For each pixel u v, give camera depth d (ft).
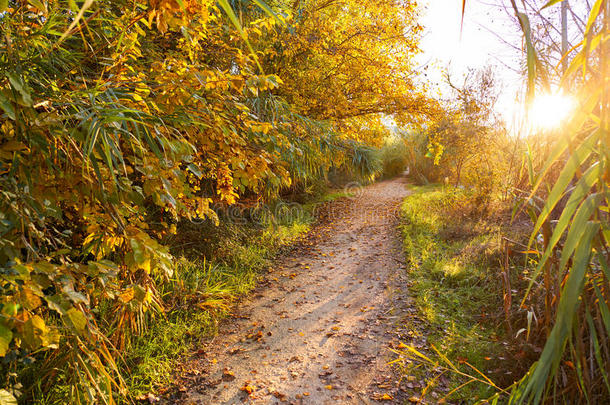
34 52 6.28
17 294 4.37
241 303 15.84
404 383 9.96
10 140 5.11
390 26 24.77
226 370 10.94
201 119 8.15
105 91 6.51
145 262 5.56
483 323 12.26
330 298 16.42
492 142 27.78
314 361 11.39
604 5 2.81
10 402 4.50
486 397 8.61
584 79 3.17
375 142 31.19
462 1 3.07
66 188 5.84
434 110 26.32
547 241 5.10
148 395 9.44
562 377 5.24
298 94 24.32
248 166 9.25
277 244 23.68
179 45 11.33
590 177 2.96
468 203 27.78
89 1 1.79
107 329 10.37
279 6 20.52
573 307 2.85
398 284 17.39
